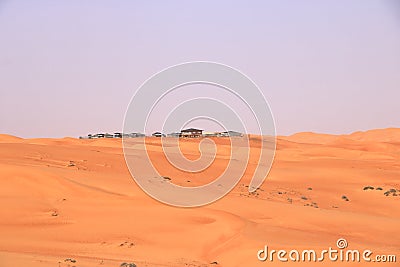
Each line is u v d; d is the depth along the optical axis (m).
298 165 87.88
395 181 72.00
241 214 40.16
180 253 29.03
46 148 65.75
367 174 76.94
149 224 33.88
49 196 38.25
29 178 39.50
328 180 72.50
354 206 55.53
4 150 58.34
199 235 31.81
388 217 46.44
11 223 33.25
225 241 30.66
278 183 66.81
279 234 31.34
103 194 39.72
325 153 120.56
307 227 38.19
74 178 43.72
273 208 43.00
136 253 28.73
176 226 33.44
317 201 56.09
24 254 24.53
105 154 66.06
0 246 28.36
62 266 22.22
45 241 30.17
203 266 26.17
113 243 30.14
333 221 40.19
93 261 24.62
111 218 35.12
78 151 66.06
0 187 38.47
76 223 33.94
